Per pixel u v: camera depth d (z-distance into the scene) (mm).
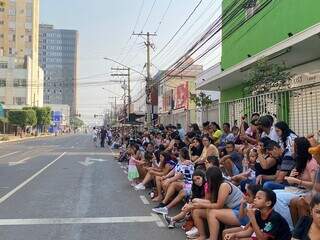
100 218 9781
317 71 15836
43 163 24047
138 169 14883
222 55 25828
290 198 6859
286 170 7840
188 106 37281
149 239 8023
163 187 11305
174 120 32562
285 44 14125
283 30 17359
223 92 27422
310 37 12734
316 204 4984
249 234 6523
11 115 91000
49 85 124438
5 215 10078
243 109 15227
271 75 14352
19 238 8070
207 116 23266
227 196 7492
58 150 38125
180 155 10750
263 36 19406
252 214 6250
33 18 128875
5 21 127812
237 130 13750
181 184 10391
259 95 13656
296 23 16219
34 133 100188
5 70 115188
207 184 7801
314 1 14805
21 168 21109
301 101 11945
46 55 124250
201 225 7828
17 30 127938
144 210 10672
